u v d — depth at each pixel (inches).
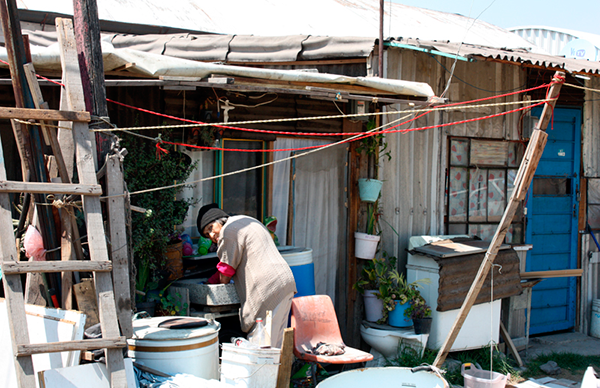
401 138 243.1
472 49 217.6
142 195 182.4
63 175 142.4
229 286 179.6
